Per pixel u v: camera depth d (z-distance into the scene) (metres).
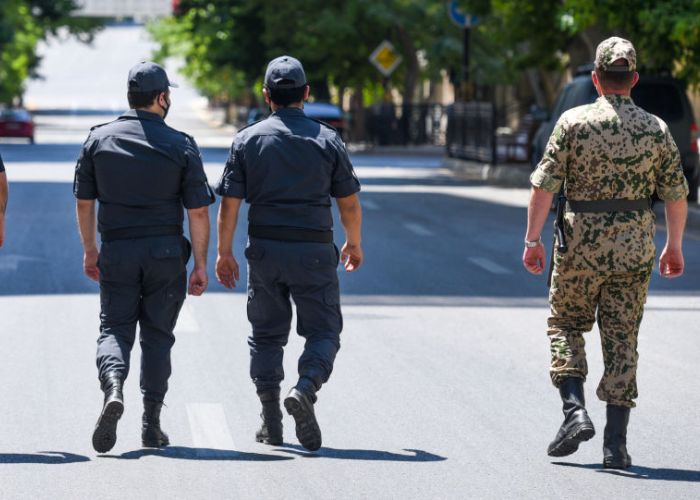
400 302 26.77
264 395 15.49
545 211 14.55
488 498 13.45
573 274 14.46
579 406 14.37
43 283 28.92
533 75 92.62
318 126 15.22
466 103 76.31
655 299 27.59
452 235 39.69
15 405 17.48
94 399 17.86
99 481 13.98
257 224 15.04
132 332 15.20
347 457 15.03
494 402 17.88
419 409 17.44
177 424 16.58
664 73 53.53
